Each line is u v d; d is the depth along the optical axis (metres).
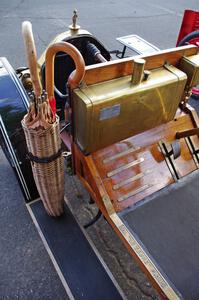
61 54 1.74
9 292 1.47
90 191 1.48
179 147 1.52
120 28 4.46
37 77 1.05
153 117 1.40
